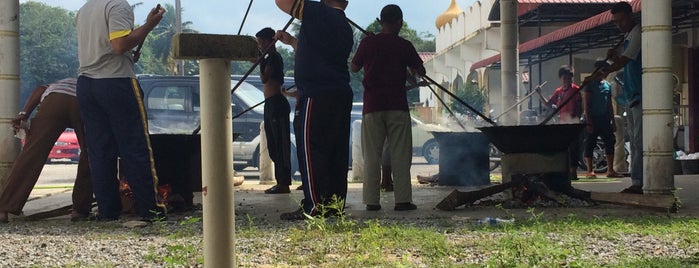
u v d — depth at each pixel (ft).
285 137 31.19
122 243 16.56
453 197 23.12
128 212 22.98
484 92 92.79
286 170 31.40
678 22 56.34
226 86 9.29
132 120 20.70
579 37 59.26
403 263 13.37
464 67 110.11
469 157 34.58
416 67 23.88
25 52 223.92
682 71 63.26
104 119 20.94
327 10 21.20
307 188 21.11
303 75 21.15
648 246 15.42
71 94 21.88
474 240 16.10
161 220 20.74
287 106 31.27
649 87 22.94
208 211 9.24
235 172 46.83
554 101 39.75
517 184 24.29
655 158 22.90
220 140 9.24
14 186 21.62
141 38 20.24
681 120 62.34
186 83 47.96
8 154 23.27
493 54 93.91
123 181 23.59
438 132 34.68
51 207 26.43
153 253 14.82
